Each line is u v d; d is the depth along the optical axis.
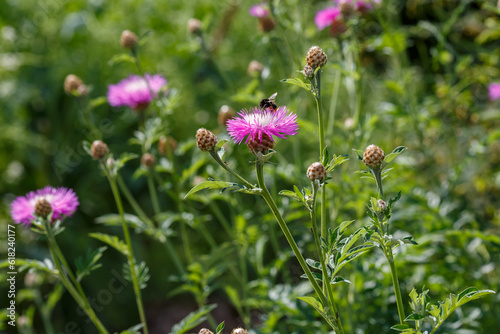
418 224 1.33
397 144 1.67
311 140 1.34
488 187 1.58
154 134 1.29
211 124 1.93
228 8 2.06
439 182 1.49
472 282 1.30
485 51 1.70
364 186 1.29
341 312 1.27
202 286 1.30
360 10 1.36
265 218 1.31
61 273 1.11
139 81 1.31
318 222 1.32
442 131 1.53
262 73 1.39
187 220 1.33
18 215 1.10
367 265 1.25
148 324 1.83
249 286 1.29
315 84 0.97
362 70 1.51
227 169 0.95
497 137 1.33
